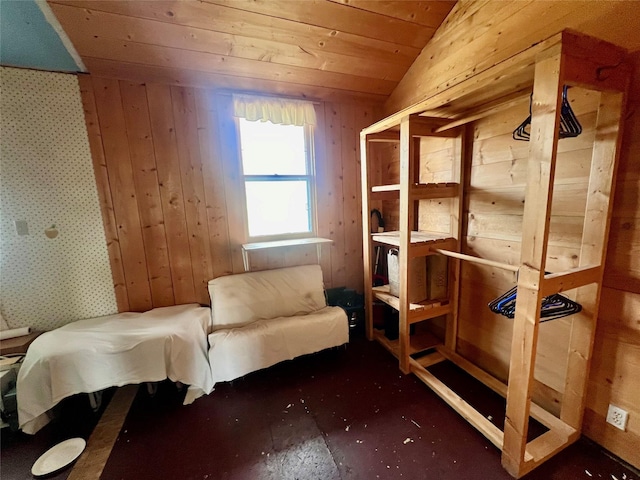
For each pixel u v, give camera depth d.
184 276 2.28
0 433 1.60
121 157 2.02
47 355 1.58
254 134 2.36
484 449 1.39
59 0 1.39
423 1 1.70
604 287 1.27
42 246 1.94
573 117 1.17
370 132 2.14
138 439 1.53
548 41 0.94
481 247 1.88
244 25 1.66
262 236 2.47
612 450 1.31
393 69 2.20
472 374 1.91
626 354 1.22
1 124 1.77
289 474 1.30
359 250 2.85
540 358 1.57
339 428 1.56
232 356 1.85
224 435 1.54
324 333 2.10
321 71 2.11
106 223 2.05
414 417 1.61
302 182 2.58
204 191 2.24
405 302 1.93
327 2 1.60
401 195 1.85
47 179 1.90
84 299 2.06
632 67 1.11
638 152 1.12
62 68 1.82
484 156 1.79
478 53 1.68
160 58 1.81
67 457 1.43
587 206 1.25
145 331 1.78
